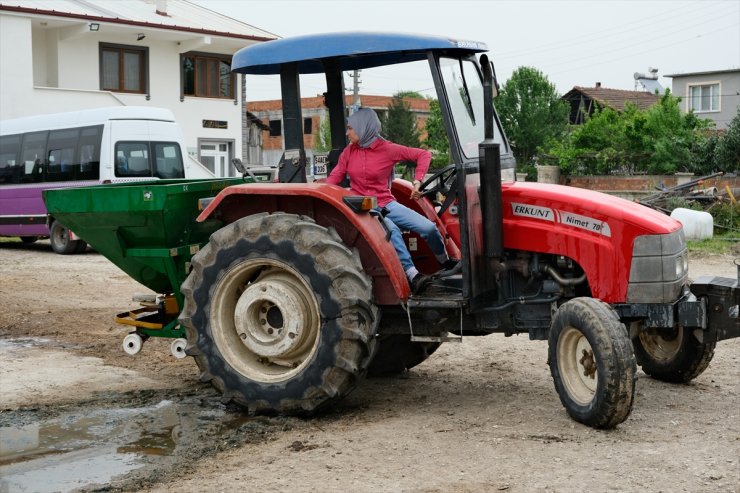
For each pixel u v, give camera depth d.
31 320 10.32
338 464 5.08
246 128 34.66
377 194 6.45
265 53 6.52
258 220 6.24
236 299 6.46
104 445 5.62
